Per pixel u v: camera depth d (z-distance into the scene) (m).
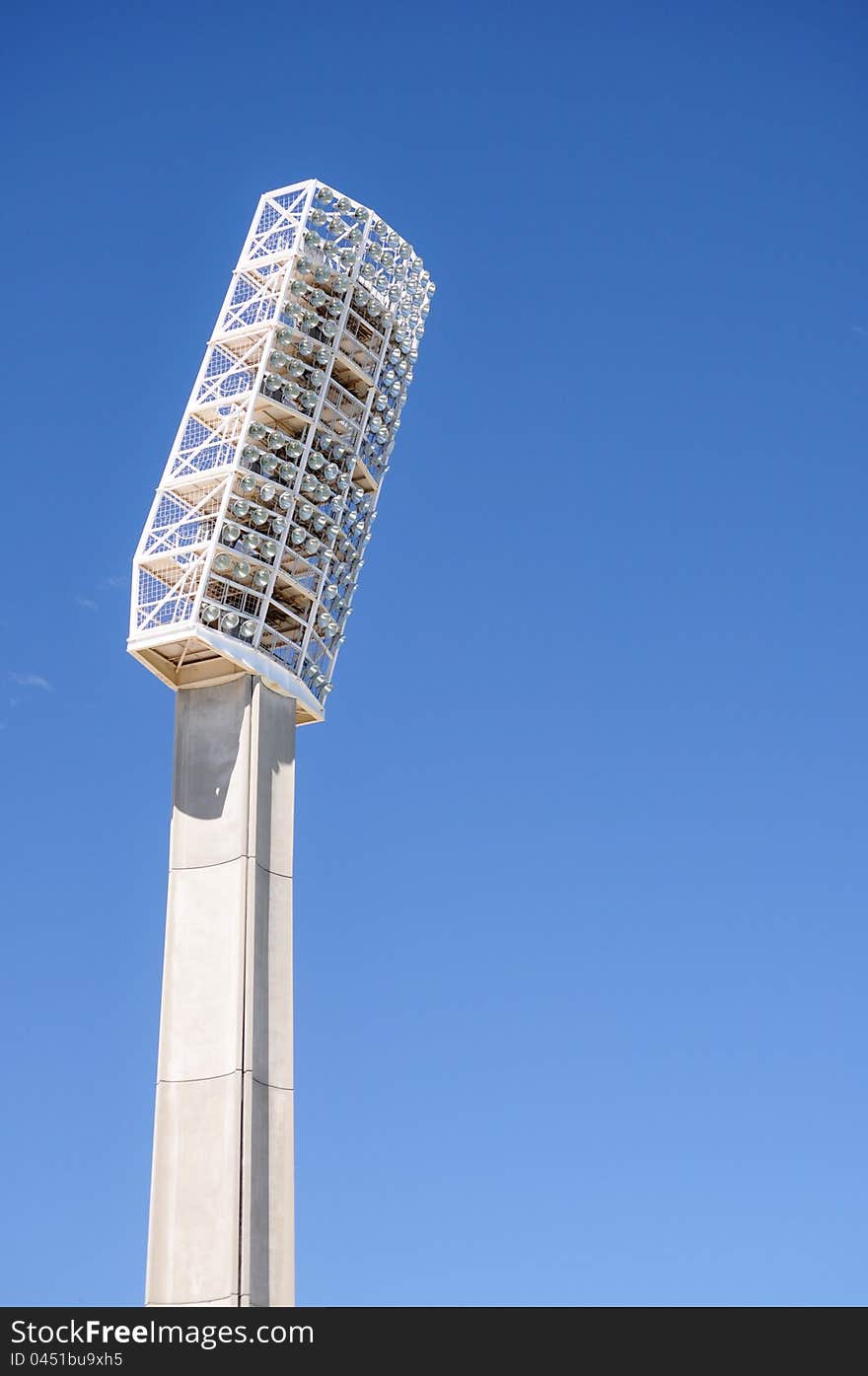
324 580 56.25
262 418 57.16
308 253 58.97
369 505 59.34
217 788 53.88
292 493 55.38
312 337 58.31
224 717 54.75
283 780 54.50
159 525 55.50
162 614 54.44
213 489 55.03
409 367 61.69
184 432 56.69
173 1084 50.34
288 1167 49.69
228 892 52.31
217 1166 49.03
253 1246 47.84
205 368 57.72
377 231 61.59
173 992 51.53
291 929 52.88
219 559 54.12
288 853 53.81
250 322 58.50
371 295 60.25
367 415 59.09
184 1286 47.72
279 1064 50.78
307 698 55.97
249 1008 50.44
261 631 54.62
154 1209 48.84
